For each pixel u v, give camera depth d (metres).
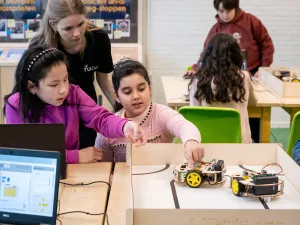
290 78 3.92
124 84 2.36
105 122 2.30
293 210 1.52
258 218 1.52
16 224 1.70
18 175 1.70
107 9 5.30
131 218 1.51
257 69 4.89
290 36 5.46
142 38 5.44
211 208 1.57
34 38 2.73
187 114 3.14
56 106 2.29
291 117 3.78
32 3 5.22
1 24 5.26
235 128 3.13
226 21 4.78
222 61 3.27
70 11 2.55
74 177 2.21
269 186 1.68
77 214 1.88
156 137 2.35
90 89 2.99
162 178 1.89
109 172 2.28
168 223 1.53
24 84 2.21
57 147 2.13
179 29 5.46
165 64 5.56
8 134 2.08
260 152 2.02
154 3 5.38
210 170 1.83
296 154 2.23
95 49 2.87
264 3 5.38
